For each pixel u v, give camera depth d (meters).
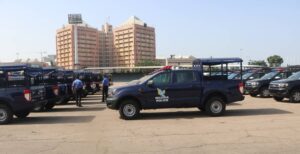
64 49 119.38
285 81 18.23
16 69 12.20
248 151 7.44
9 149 8.16
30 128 11.24
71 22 97.06
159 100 12.98
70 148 8.10
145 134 9.67
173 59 100.69
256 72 25.97
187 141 8.59
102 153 7.55
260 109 15.21
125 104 12.85
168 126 10.98
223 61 14.12
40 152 7.78
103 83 21.58
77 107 18.28
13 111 12.32
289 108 15.43
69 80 20.56
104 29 136.62
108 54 133.00
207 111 13.23
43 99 13.77
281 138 8.72
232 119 12.27
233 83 13.48
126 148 7.97
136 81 13.80
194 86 13.18
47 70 17.69
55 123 12.28
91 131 10.38
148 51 134.75
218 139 8.76
